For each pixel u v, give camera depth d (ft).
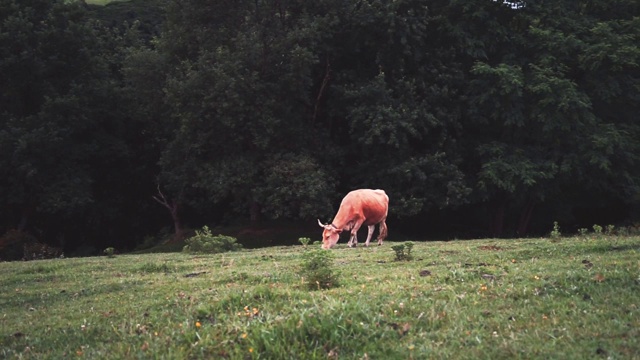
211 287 32.27
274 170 87.92
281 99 93.04
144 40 135.13
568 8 102.32
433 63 98.12
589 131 92.89
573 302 22.29
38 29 102.42
